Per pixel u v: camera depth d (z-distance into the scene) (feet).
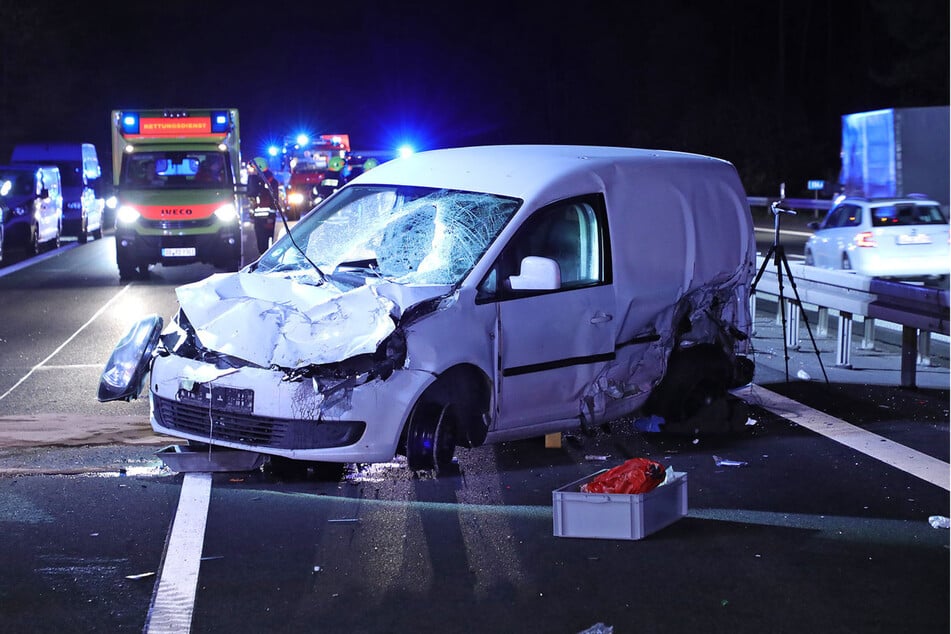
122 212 68.08
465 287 23.67
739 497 22.80
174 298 58.90
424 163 27.81
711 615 16.84
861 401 31.73
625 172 26.66
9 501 22.43
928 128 75.20
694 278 27.53
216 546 19.85
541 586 18.01
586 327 25.29
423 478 23.98
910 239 60.59
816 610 17.02
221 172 71.36
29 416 29.58
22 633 16.25
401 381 22.68
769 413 30.22
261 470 24.43
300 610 17.07
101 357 40.06
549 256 25.11
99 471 24.50
